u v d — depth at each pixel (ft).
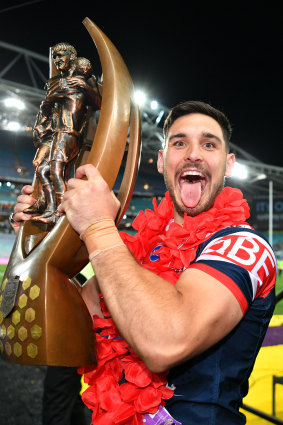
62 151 3.56
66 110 3.58
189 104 4.18
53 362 3.01
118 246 3.09
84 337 3.22
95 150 3.30
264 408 8.70
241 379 3.33
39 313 3.06
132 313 2.82
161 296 2.85
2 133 124.98
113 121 3.31
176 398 3.26
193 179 4.08
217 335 2.88
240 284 2.98
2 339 3.24
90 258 3.10
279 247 122.52
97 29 3.64
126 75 3.52
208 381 3.17
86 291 4.38
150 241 4.35
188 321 2.75
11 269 3.38
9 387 10.39
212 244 3.30
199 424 3.08
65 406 7.51
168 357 2.72
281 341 12.84
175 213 4.43
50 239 3.25
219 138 4.09
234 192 4.09
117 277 2.94
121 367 3.70
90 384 3.78
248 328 3.32
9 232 107.96
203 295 2.86
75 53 3.69
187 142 4.12
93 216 3.11
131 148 3.66
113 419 3.25
